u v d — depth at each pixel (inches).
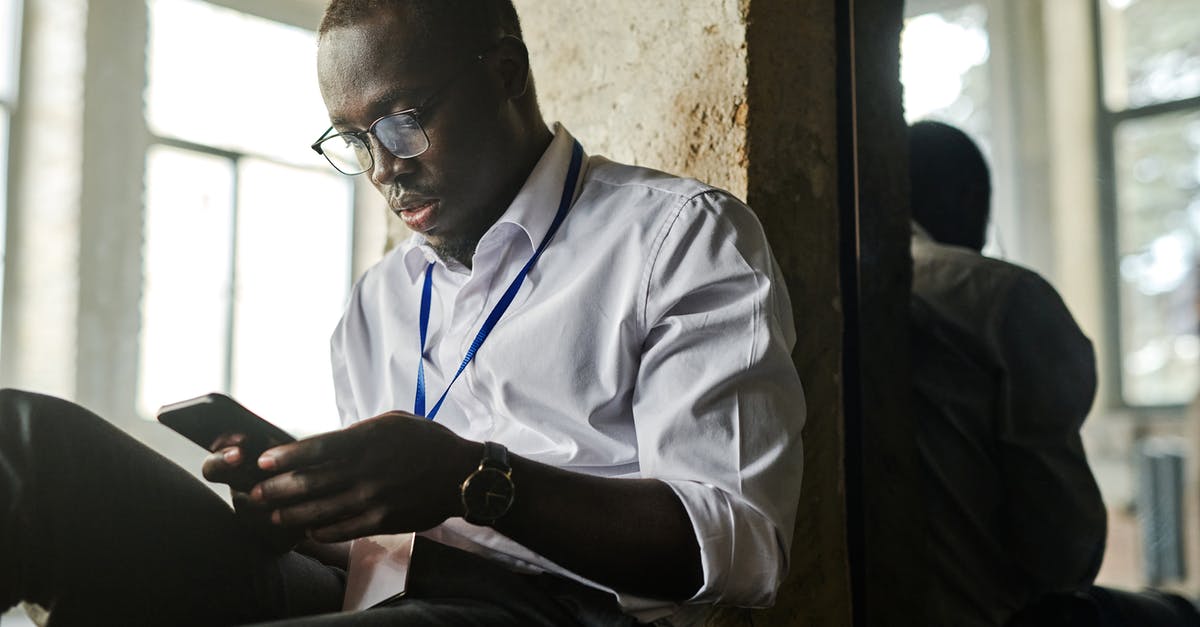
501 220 51.9
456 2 51.1
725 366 46.6
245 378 268.1
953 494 76.8
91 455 42.3
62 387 247.8
